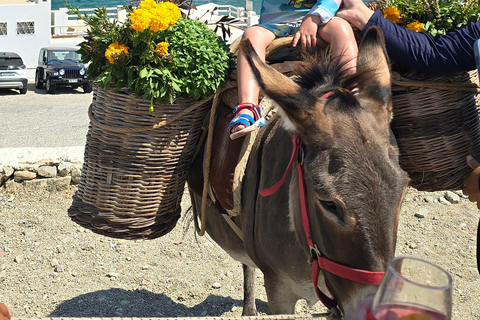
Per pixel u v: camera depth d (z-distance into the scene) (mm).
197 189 3809
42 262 5469
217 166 3453
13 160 6965
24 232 5988
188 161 3652
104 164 3471
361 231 2162
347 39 3172
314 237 2500
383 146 2295
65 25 29203
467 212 6344
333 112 2406
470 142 3369
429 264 1630
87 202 3574
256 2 46625
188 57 3344
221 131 3490
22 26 26812
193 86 3354
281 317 2584
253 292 4488
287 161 2922
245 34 3373
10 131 14094
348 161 2223
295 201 2693
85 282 5176
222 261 5539
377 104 2488
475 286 5004
